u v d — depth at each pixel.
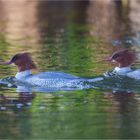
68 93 16.98
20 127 13.59
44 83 17.88
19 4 47.31
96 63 21.59
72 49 25.39
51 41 28.20
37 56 23.38
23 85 18.03
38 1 49.06
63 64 21.47
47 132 13.15
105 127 13.51
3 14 40.81
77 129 13.36
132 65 21.11
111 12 41.56
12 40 28.72
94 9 43.91
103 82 17.95
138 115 14.55
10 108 15.38
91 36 30.08
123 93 17.00
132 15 39.53
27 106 15.60
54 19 38.12
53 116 14.55
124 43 27.44
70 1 48.50
